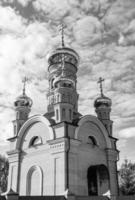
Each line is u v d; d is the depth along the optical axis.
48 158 30.16
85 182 29.84
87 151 31.80
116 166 34.75
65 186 27.00
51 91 38.22
